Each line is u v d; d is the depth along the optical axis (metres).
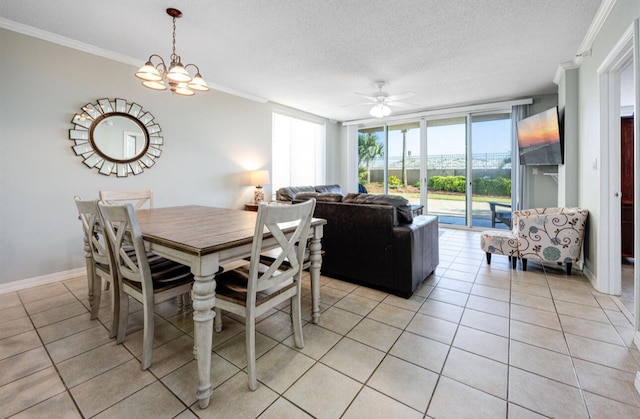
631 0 1.93
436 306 2.38
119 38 2.86
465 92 4.64
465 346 1.81
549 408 1.32
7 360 1.67
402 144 6.42
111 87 3.23
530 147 4.23
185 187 4.01
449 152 5.84
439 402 1.36
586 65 3.04
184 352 1.76
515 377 1.53
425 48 3.07
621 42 2.06
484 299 2.50
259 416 1.29
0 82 2.57
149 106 3.58
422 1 2.26
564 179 3.61
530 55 3.24
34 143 2.77
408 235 2.49
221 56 3.27
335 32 2.73
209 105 4.26
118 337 1.84
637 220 1.71
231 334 1.98
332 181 6.96
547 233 3.08
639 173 1.68
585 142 3.08
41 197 2.83
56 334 1.95
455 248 4.26
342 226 2.89
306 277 3.14
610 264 2.56
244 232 1.69
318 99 5.07
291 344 1.85
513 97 4.93
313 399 1.39
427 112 5.84
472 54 3.21
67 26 2.64
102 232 1.83
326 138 6.71
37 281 2.83
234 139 4.63
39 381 1.50
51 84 2.84
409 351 1.77
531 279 2.97
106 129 3.22
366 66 3.55
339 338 1.92
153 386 1.47
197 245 1.38
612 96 2.52
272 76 3.93
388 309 2.33
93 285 2.15
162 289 1.65
